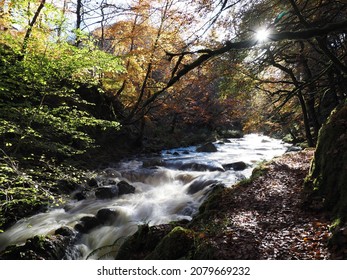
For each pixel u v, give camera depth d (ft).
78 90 56.70
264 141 97.71
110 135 62.69
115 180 44.96
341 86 44.98
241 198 25.85
